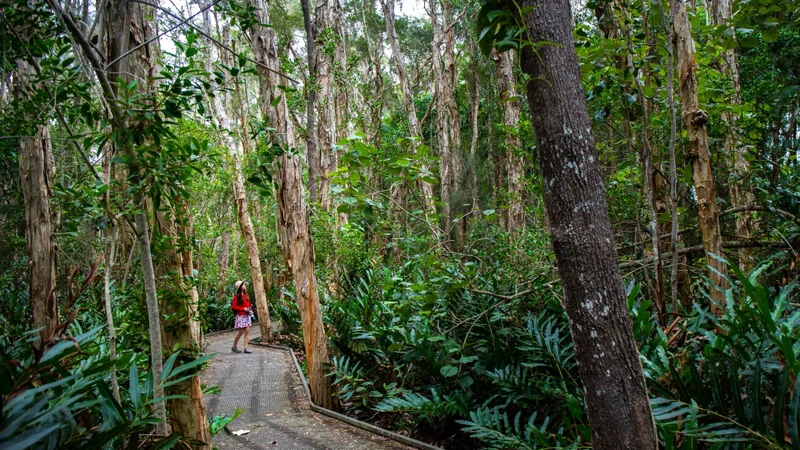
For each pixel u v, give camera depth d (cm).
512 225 927
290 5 1961
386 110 2533
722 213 482
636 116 466
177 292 354
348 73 1420
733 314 302
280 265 1623
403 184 559
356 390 580
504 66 1074
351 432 495
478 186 1343
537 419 415
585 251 183
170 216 354
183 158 241
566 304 191
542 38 192
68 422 175
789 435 225
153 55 361
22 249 579
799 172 488
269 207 1856
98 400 191
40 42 213
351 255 947
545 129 190
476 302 508
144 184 230
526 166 730
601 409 182
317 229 977
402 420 531
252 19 255
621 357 180
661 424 258
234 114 1830
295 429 506
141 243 250
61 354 165
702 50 473
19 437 119
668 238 517
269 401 643
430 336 515
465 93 2159
